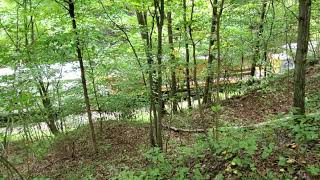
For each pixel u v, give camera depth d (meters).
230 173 5.26
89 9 8.55
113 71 10.17
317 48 16.33
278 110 10.70
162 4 7.61
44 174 8.52
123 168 7.77
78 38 7.88
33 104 8.14
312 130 5.49
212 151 5.96
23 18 9.74
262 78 14.12
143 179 5.89
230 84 13.85
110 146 9.79
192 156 6.11
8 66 7.62
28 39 10.40
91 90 10.07
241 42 12.50
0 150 8.61
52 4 8.68
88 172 8.01
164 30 12.47
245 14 12.42
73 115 10.98
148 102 10.47
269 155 5.34
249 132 6.36
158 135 7.96
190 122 10.80
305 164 4.91
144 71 7.92
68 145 10.12
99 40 8.68
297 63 6.20
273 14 13.05
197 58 12.89
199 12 11.88
